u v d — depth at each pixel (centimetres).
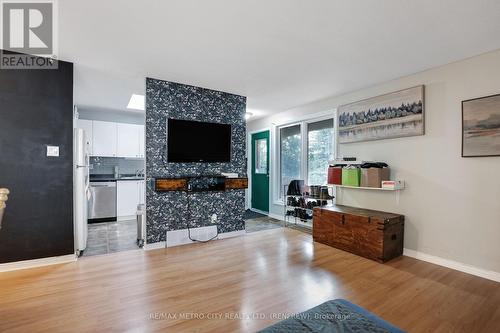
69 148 294
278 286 239
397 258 314
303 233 434
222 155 400
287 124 539
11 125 265
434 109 301
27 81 273
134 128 563
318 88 383
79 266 282
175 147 357
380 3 184
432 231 302
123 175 588
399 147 336
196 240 376
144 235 349
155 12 196
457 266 280
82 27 218
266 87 380
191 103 375
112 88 388
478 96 266
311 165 495
